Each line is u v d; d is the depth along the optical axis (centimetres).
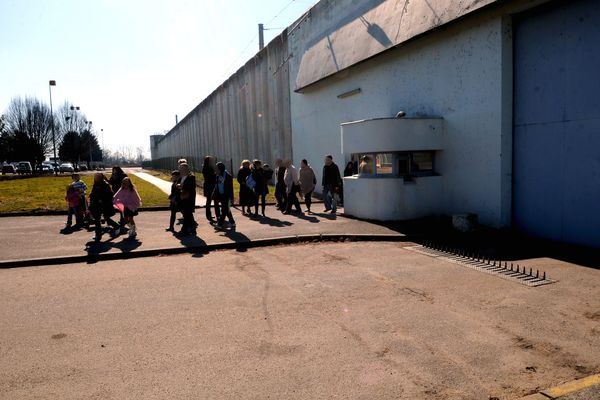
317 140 2050
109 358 431
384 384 374
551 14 930
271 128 2662
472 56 1105
